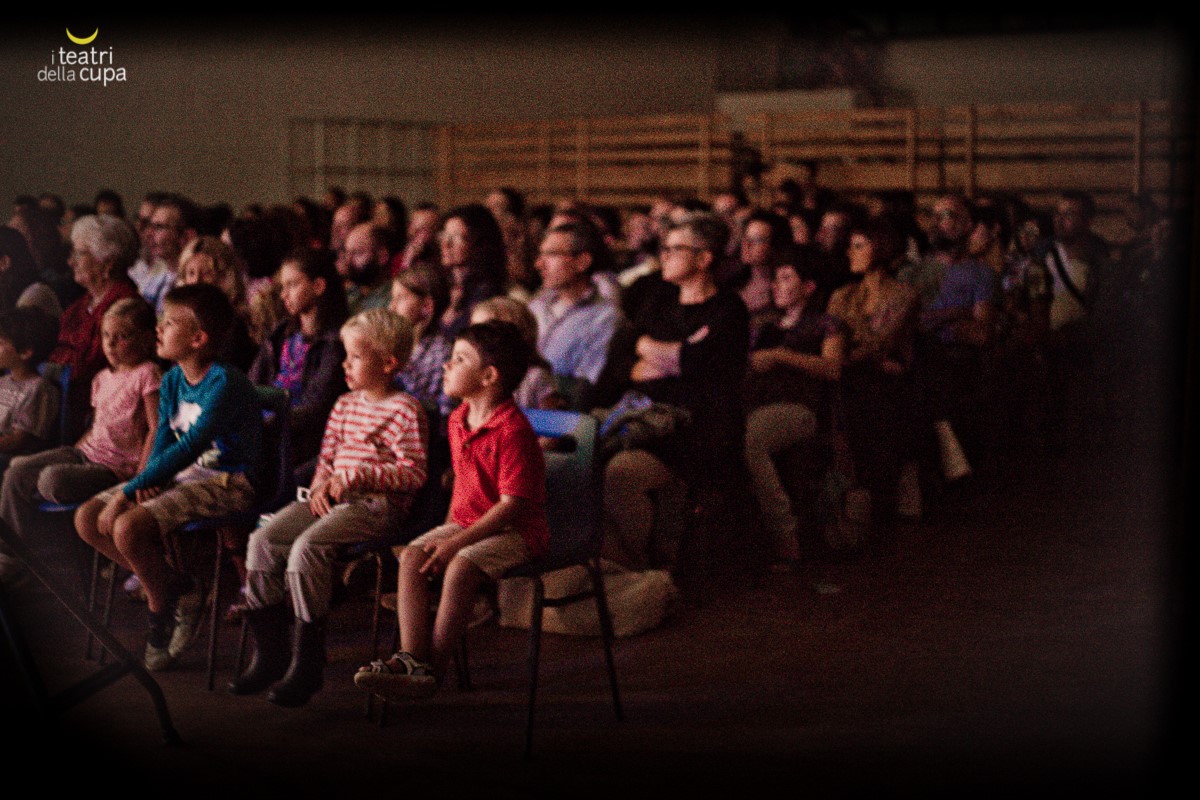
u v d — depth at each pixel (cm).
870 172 1380
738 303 477
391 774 305
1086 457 753
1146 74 1619
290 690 349
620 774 306
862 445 559
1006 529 585
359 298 591
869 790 296
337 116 1370
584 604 421
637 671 388
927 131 1362
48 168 1120
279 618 365
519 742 328
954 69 1736
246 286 599
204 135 1249
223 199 1274
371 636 421
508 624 433
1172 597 365
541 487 337
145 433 430
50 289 541
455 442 346
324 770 308
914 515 602
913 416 577
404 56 1417
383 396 371
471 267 511
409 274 459
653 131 1405
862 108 1664
